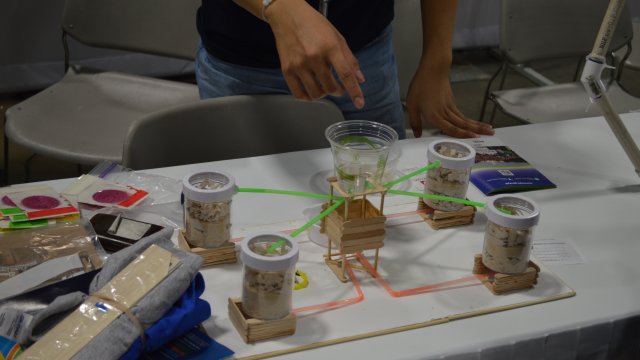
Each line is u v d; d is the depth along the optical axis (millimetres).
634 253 1099
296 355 854
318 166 1316
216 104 1440
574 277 1031
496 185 1254
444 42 1520
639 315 964
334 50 1065
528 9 2328
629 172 1356
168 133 1399
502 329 916
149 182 1221
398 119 1682
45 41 2975
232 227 1095
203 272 997
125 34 2115
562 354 945
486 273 1019
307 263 1025
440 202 1125
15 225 1033
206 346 841
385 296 964
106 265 891
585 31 2418
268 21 1152
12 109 1962
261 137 1493
